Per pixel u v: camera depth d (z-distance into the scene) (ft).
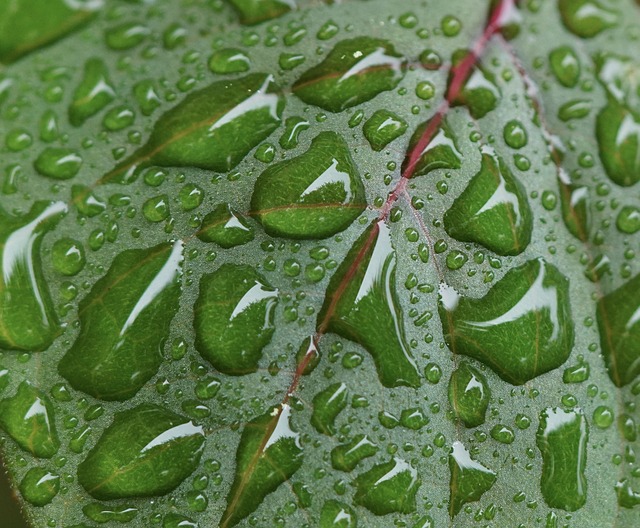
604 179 0.52
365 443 0.51
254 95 0.52
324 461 0.51
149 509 0.51
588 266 0.52
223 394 0.51
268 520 0.51
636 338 0.52
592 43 0.53
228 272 0.51
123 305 0.51
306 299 0.51
